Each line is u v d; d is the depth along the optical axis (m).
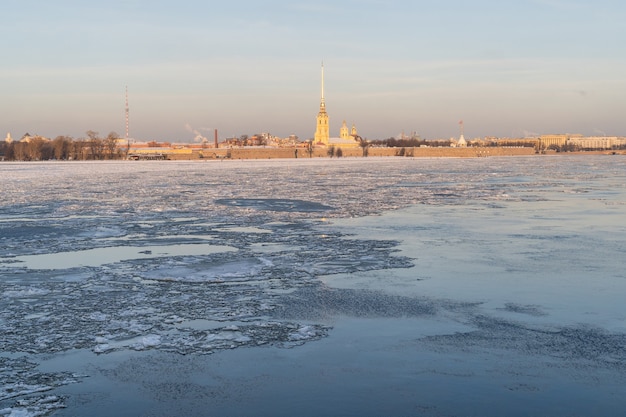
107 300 19.72
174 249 29.41
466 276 22.97
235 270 24.22
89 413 12.08
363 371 14.02
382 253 27.83
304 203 52.94
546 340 15.89
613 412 12.04
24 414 12.00
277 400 12.64
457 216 42.28
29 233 34.81
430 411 12.12
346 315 18.11
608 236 32.44
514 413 12.02
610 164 175.50
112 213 45.25
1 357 14.82
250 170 125.88
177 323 17.38
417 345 15.59
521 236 32.62
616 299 19.67
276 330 16.75
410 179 92.88
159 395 12.87
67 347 15.48
